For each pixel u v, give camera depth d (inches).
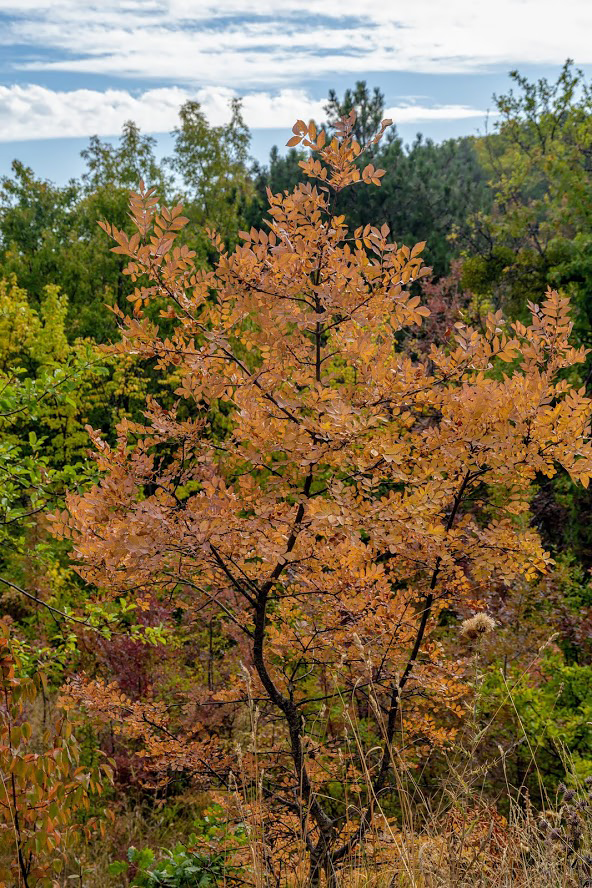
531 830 100.2
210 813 182.9
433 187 898.7
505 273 534.3
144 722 158.9
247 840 135.8
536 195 965.2
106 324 687.1
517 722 209.8
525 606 274.1
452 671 149.8
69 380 221.3
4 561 365.1
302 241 131.3
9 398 212.2
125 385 492.7
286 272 131.5
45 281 756.6
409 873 89.7
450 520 154.5
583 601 341.7
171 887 154.6
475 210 967.6
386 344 138.5
